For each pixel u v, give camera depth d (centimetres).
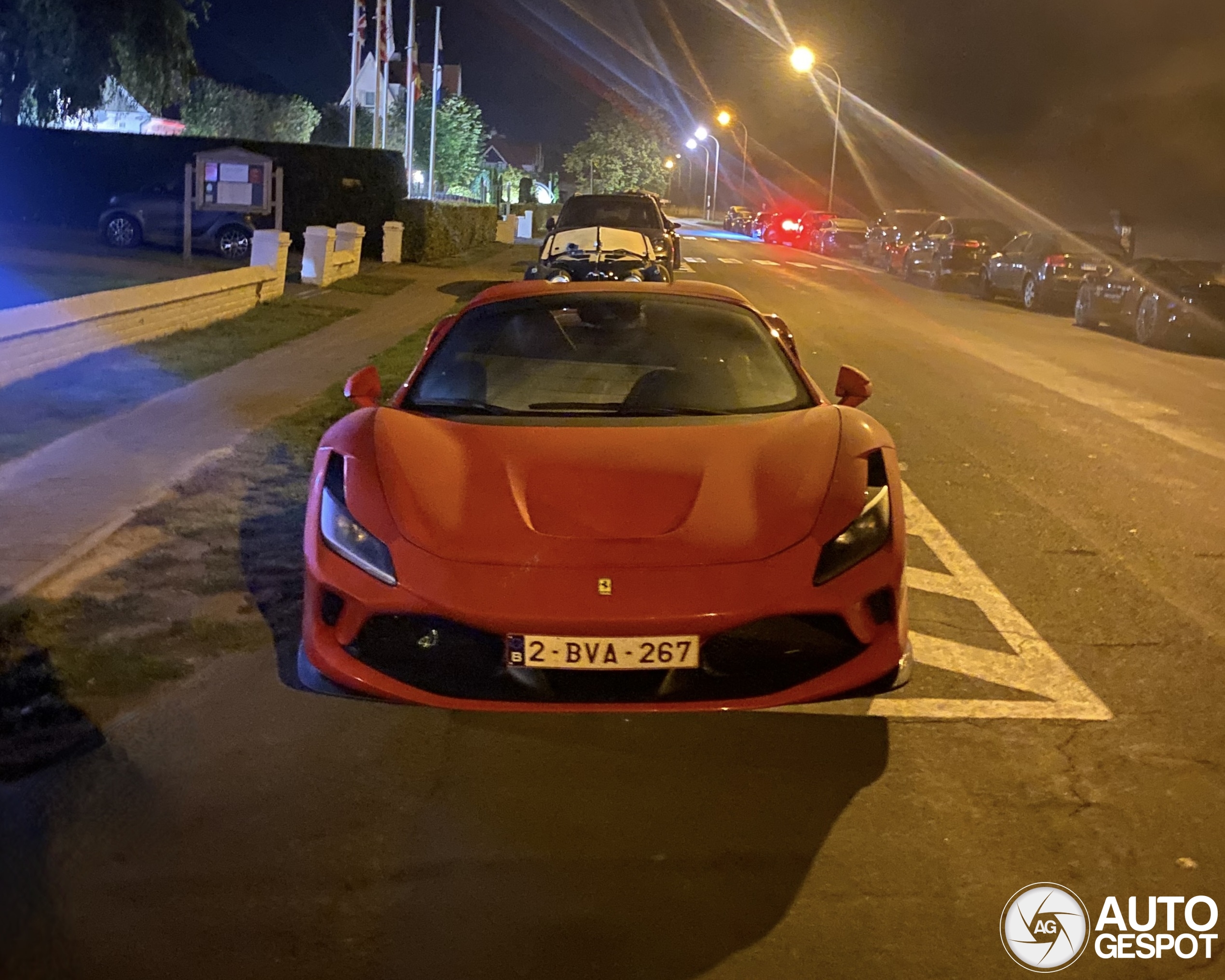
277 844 340
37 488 694
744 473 424
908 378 1311
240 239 2222
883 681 390
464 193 5497
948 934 303
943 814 362
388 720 424
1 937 280
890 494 418
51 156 2630
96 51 2569
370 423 459
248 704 433
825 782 382
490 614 369
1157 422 1083
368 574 388
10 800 358
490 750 402
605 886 322
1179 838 351
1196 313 1706
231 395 998
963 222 2869
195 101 4703
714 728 421
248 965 286
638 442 446
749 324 544
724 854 338
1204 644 514
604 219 2116
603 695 377
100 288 1541
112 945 292
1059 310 2397
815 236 4394
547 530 394
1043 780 385
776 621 377
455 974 284
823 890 321
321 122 5797
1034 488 806
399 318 1625
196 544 608
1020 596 577
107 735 405
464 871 328
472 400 505
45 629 493
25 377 1021
